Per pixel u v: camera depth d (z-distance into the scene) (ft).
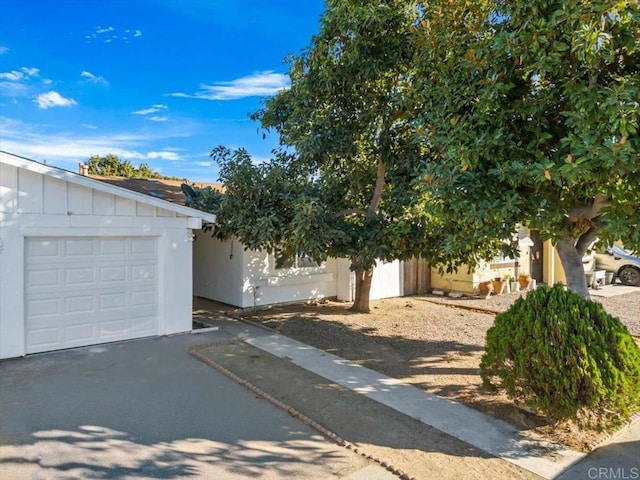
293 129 30.22
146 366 21.25
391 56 25.93
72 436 14.01
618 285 52.75
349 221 31.81
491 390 16.60
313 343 26.40
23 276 22.27
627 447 14.02
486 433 14.88
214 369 21.08
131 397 17.34
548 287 16.31
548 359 14.48
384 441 14.23
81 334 24.38
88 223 24.16
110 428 14.65
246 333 28.48
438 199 17.21
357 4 25.21
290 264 39.34
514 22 15.94
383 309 37.93
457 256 28.17
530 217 15.96
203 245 41.81
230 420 15.55
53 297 23.39
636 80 12.88
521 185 16.38
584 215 17.43
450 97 17.95
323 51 27.43
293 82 32.45
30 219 22.34
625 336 14.87
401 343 26.78
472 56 17.16
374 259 28.45
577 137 13.80
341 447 13.78
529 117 16.72
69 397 17.15
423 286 47.60
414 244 28.30
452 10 19.30
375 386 19.31
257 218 28.43
